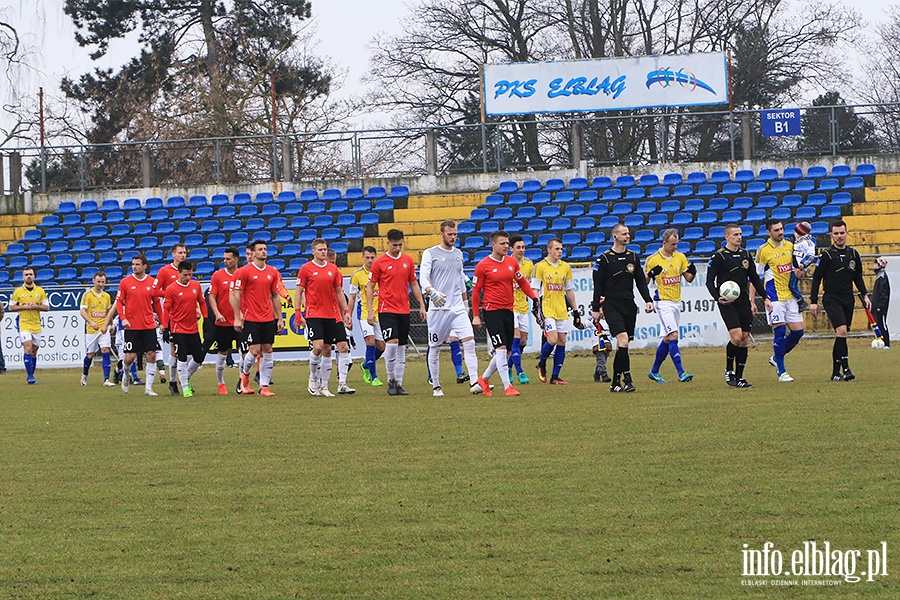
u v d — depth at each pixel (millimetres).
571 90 62531
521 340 30438
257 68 89438
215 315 29891
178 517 12852
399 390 27422
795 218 55531
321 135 64125
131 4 90062
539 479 14367
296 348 44531
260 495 13961
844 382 25703
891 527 11406
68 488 14750
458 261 26422
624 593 9617
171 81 90375
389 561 10758
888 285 40281
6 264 59188
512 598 9562
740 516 12047
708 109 68938
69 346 46062
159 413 24250
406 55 81875
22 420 23438
